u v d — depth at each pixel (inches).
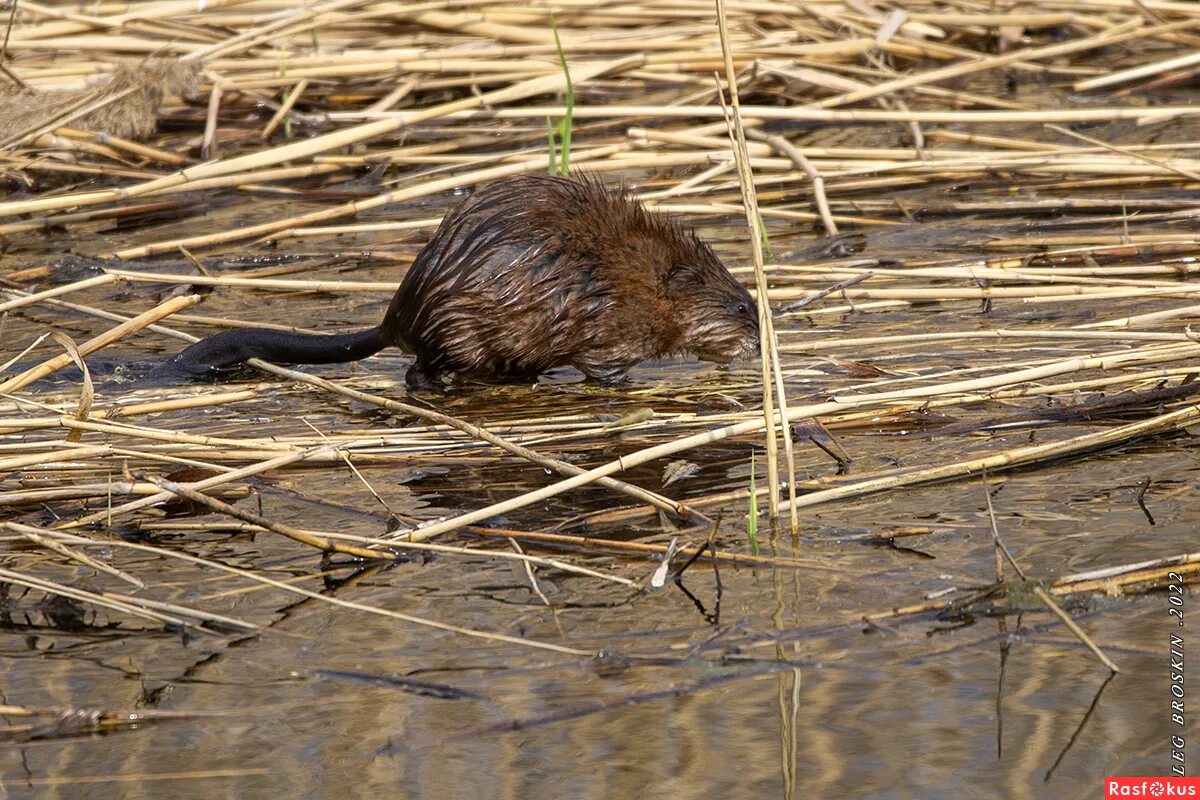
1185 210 503.8
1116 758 202.7
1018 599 246.7
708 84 661.9
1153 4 659.4
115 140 589.3
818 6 689.6
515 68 637.3
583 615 249.3
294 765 206.1
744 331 398.6
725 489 305.6
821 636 239.0
